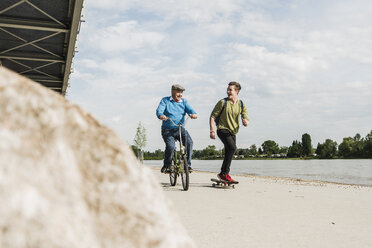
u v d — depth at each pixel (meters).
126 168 0.97
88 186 0.89
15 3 11.22
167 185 7.08
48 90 1.00
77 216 0.81
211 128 6.59
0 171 0.76
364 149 137.12
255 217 3.53
